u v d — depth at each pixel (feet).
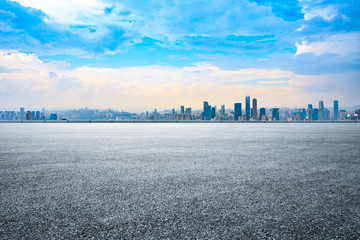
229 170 19.38
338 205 11.92
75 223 9.95
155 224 9.83
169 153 27.91
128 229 9.42
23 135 51.88
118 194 13.52
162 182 15.90
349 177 17.24
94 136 49.49
